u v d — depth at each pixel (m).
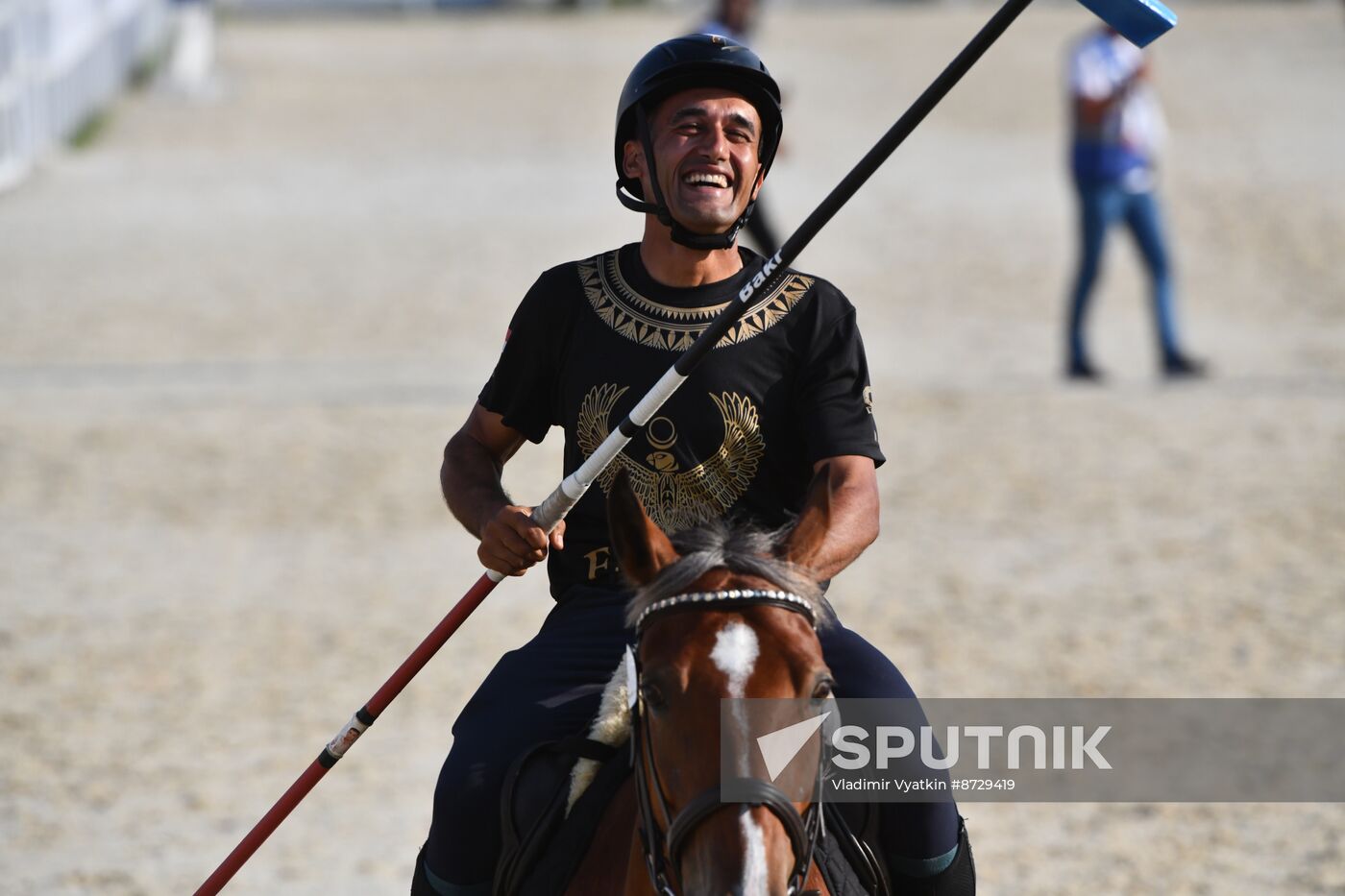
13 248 24.67
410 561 12.73
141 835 8.54
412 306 21.17
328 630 11.30
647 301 4.87
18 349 19.22
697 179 4.73
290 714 10.01
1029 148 32.31
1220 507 13.60
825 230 25.64
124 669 10.69
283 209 27.48
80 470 14.91
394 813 8.79
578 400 4.91
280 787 9.07
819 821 3.89
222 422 16.36
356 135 34.38
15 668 10.70
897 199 27.84
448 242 24.89
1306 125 33.53
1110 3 4.16
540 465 14.66
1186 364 17.80
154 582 12.27
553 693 4.78
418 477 14.73
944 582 12.00
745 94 4.80
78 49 35.28
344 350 19.11
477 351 18.97
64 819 8.70
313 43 50.09
